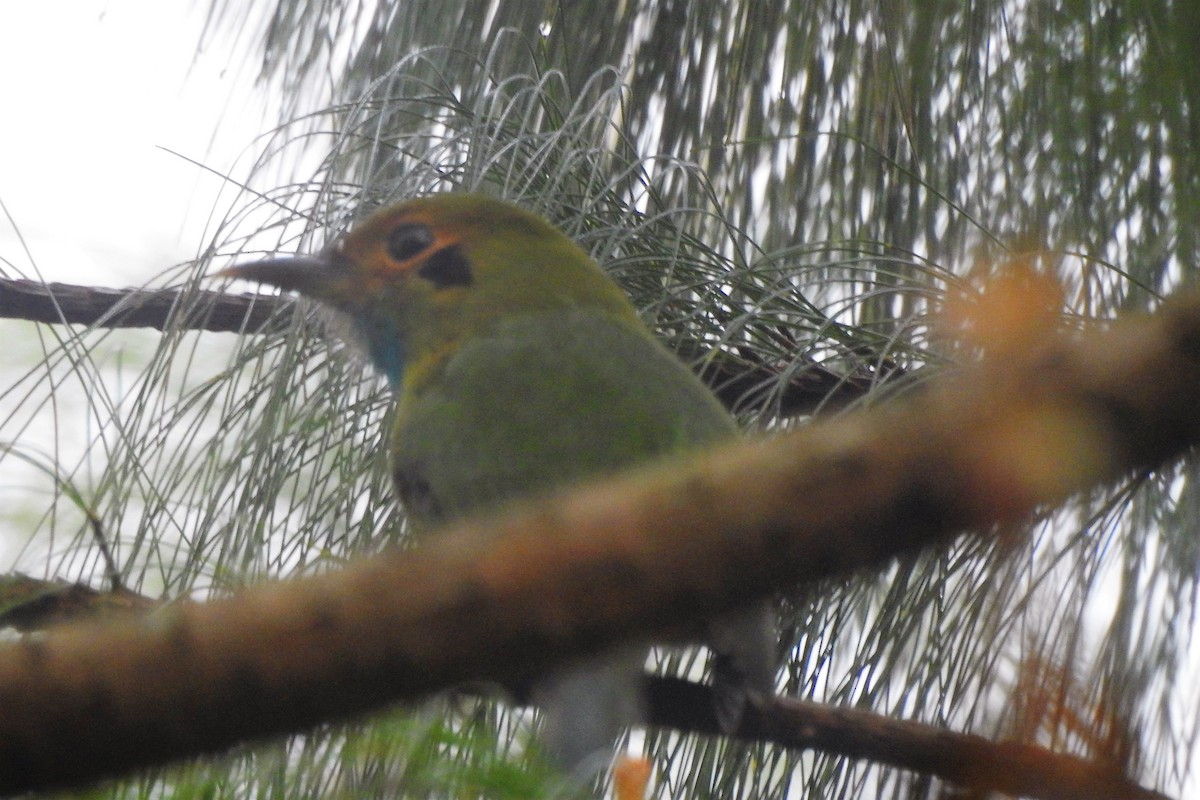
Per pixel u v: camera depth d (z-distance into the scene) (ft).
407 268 25.05
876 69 26.58
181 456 21.38
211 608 8.42
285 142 25.02
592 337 23.67
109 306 29.32
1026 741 19.54
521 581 8.13
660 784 20.97
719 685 19.22
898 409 8.29
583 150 24.70
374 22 28.76
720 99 27.37
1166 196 23.12
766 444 8.20
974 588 21.08
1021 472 7.61
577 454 21.12
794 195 27.02
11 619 18.69
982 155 25.26
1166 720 21.52
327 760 15.53
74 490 19.24
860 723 19.79
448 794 13.73
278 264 24.36
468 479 21.29
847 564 7.91
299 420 22.34
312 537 21.33
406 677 8.30
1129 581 21.67
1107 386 7.55
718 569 7.96
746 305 25.22
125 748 8.39
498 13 28.25
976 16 25.11
